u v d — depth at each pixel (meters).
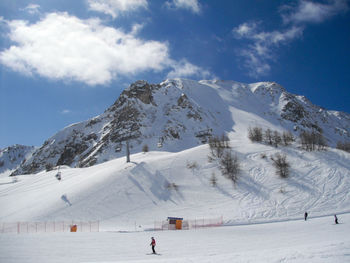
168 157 87.44
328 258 22.48
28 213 62.81
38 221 57.75
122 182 73.00
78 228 53.19
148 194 68.81
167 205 64.62
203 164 82.31
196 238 41.34
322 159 79.94
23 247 34.00
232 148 91.75
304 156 82.38
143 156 101.12
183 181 74.31
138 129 193.12
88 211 61.41
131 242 38.19
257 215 58.19
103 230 51.09
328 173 72.88
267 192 67.19
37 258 29.06
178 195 68.44
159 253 31.39
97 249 33.53
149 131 192.50
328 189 66.44
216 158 85.25
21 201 75.94
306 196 64.44
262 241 37.22
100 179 75.06
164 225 52.75
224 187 70.75
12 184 102.81
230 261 23.77
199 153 89.50
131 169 79.44
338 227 43.81
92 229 52.25
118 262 25.20
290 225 50.22
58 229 52.75
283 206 61.22
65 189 75.06
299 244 32.16
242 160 83.00
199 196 67.56
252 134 105.81
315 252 24.25
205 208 62.41
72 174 98.88
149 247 34.88
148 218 59.09
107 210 62.00
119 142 183.50
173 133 189.38
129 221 57.69
